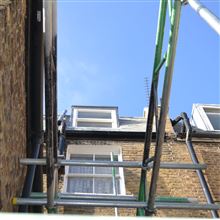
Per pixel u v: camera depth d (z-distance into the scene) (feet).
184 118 26.45
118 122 31.68
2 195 11.87
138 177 24.75
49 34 11.75
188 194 23.44
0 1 11.98
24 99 16.66
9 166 13.08
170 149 26.66
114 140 27.94
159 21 13.60
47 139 12.56
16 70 14.73
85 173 25.96
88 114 33.58
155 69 13.89
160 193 23.34
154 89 14.16
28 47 16.96
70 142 27.53
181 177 24.38
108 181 25.31
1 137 11.84
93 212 21.72
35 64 17.08
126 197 15.15
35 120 17.15
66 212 21.48
